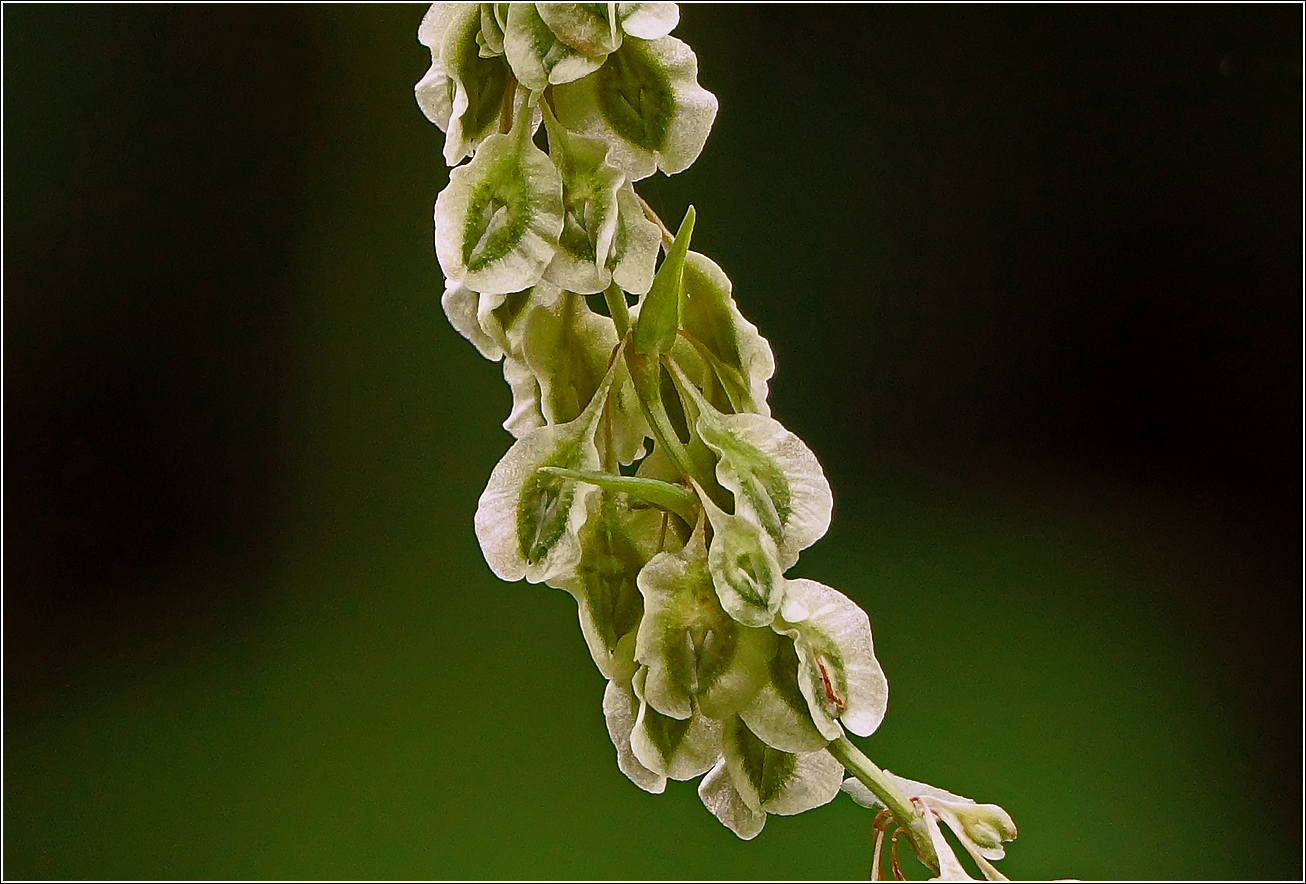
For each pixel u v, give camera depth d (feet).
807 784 0.65
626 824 1.90
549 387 0.66
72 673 2.05
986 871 0.65
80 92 2.12
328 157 2.13
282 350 2.12
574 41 0.64
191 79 2.13
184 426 2.11
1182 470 2.15
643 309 0.65
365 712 2.00
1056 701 2.04
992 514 2.15
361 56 2.14
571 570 0.65
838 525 2.11
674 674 0.64
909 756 2.00
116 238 2.12
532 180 0.64
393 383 2.11
